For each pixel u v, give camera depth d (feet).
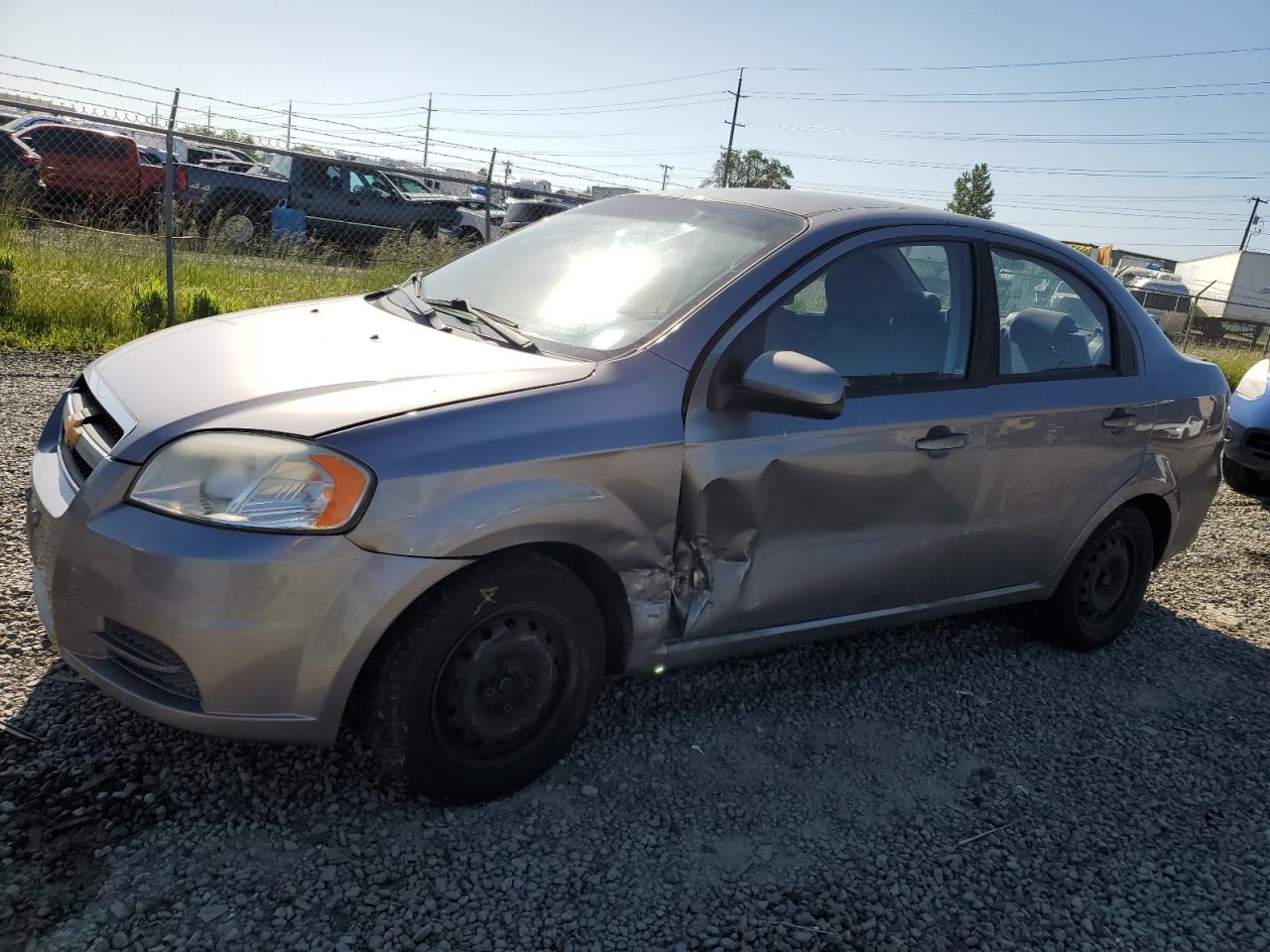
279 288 32.71
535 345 9.40
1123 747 11.09
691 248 10.34
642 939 7.34
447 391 8.13
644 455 8.54
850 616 10.73
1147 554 13.57
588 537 8.40
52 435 9.30
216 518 7.22
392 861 7.78
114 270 30.12
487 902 7.48
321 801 8.33
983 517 11.25
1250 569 17.89
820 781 9.66
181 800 8.09
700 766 9.62
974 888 8.43
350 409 7.73
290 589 7.18
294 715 7.47
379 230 49.52
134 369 9.05
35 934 6.61
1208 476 13.94
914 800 9.58
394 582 7.40
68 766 8.29
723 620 9.58
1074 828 9.45
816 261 9.95
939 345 10.82
